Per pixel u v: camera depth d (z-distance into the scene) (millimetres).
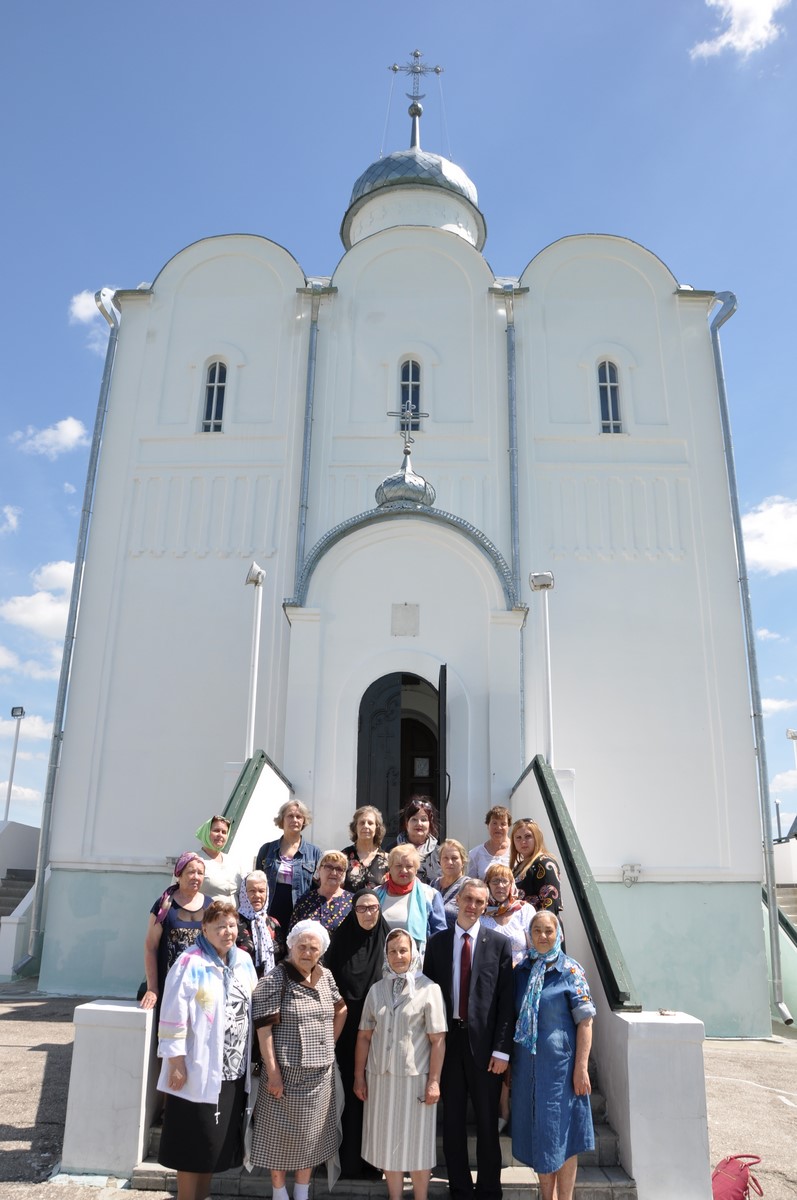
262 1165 5398
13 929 13438
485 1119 5730
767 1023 12242
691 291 15562
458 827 10836
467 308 15594
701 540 14320
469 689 11273
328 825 10750
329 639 11477
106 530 14422
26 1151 6258
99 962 12578
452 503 14492
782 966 13211
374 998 5793
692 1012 12297
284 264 15859
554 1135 5477
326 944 5648
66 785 13242
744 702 13539
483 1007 5887
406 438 13180
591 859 12891
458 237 15906
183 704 13578
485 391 15109
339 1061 6035
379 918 6207
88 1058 6141
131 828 13078
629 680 13664
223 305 15711
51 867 12977
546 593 11625
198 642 13859
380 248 15922
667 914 12695
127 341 15562
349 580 11703
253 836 9133
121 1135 6004
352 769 11000
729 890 12781
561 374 15258
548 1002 5797
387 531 11781
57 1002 11805
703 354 15312
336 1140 5695
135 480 14703
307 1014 5555
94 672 13727
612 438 14836
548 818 8805
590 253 15898
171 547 14320
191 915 6316
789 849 20078
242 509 14492
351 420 14984
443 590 11648
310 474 14633
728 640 13828
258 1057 5758
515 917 6691
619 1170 6043
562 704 13555
